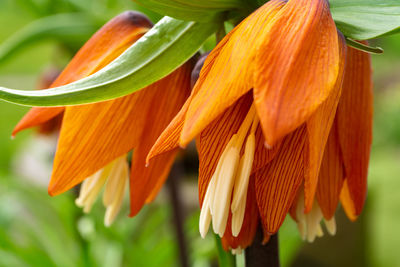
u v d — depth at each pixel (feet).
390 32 0.79
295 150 0.82
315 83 0.74
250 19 0.79
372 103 0.88
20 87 5.24
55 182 0.91
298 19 0.77
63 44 1.59
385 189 4.65
